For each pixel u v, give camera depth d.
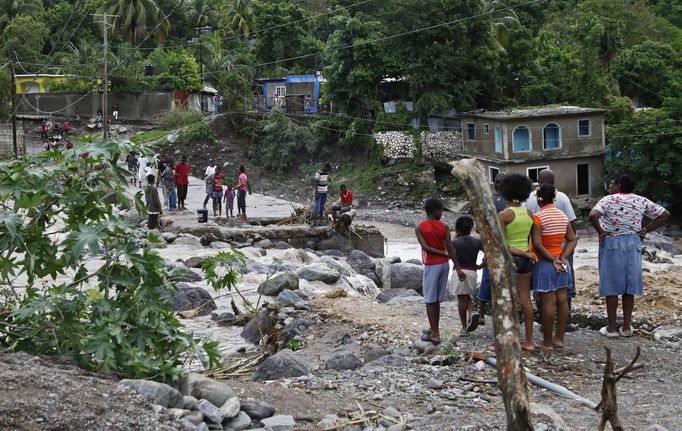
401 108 49.78
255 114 54.25
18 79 57.62
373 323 11.59
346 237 25.53
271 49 64.06
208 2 69.31
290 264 18.23
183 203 29.52
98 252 7.44
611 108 47.88
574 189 44.59
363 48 49.12
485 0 51.19
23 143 43.88
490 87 48.88
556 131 44.16
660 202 43.22
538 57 52.16
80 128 55.81
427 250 9.76
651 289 13.10
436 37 47.84
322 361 10.30
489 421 6.81
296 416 6.79
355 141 50.97
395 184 48.00
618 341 10.20
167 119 55.56
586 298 13.08
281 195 50.28
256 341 12.12
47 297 7.30
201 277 16.09
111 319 7.21
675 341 10.30
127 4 58.66
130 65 57.81
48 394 5.84
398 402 7.54
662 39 60.47
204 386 6.78
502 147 43.88
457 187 47.34
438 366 8.97
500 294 4.62
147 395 6.28
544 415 6.83
